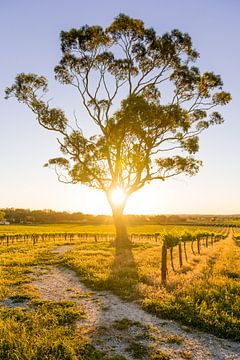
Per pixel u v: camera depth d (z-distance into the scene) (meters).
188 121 38.53
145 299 13.12
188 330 10.23
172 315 11.38
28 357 7.97
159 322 10.98
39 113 38.25
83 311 12.08
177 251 33.09
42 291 15.67
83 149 39.59
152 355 8.52
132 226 136.38
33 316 11.29
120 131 37.38
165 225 149.50
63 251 34.84
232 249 36.84
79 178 39.47
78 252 31.05
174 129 39.66
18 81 38.09
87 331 10.12
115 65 40.66
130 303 13.34
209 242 49.53
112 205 41.09
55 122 37.94
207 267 21.61
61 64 40.66
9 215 176.88
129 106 35.19
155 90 42.06
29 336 9.18
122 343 9.34
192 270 20.81
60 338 9.17
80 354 8.48
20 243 48.50
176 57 40.88
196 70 41.38
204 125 41.12
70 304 13.02
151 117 35.44
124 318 11.30
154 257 27.17
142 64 41.28
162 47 39.72
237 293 13.82
